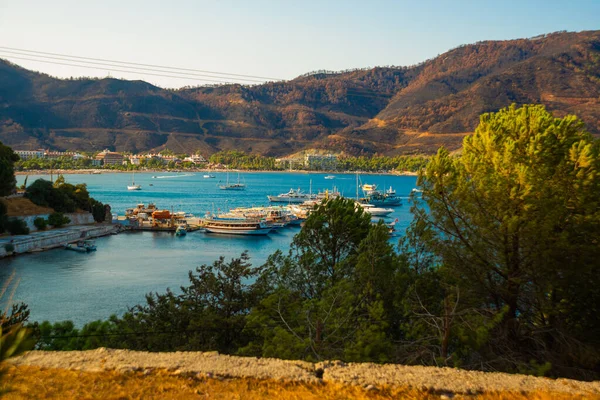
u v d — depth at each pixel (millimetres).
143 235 121688
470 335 20172
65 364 15344
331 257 32094
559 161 22484
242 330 26438
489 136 24422
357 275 26281
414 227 25953
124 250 98812
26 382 13695
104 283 69375
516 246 21688
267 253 100250
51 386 13609
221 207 196250
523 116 24219
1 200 94562
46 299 60188
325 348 21203
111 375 14711
